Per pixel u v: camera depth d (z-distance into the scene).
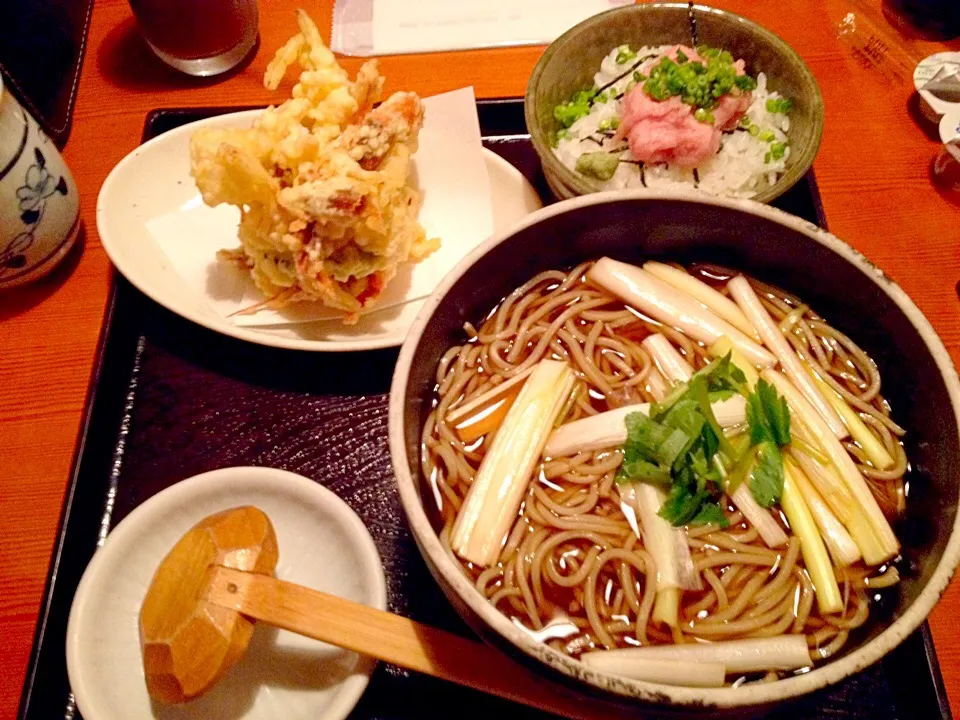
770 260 0.33
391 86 0.48
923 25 0.50
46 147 0.39
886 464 0.31
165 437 0.38
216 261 0.42
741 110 0.44
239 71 0.49
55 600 0.34
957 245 0.43
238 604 0.31
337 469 0.38
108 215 0.41
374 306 0.41
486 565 0.31
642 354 0.35
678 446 0.30
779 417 0.31
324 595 0.32
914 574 0.28
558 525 0.32
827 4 0.51
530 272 0.35
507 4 0.50
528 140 0.46
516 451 0.32
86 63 0.49
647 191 0.32
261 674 0.34
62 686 0.34
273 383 0.39
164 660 0.31
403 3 0.51
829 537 0.31
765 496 0.31
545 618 0.31
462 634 0.34
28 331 0.42
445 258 0.43
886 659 0.33
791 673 0.28
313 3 0.51
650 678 0.28
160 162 0.44
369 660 0.32
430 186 0.44
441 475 0.33
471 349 0.35
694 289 0.35
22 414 0.40
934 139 0.47
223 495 0.36
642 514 0.31
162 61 0.49
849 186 0.45
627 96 0.44
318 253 0.38
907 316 0.30
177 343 0.40
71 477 0.36
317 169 0.38
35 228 0.39
